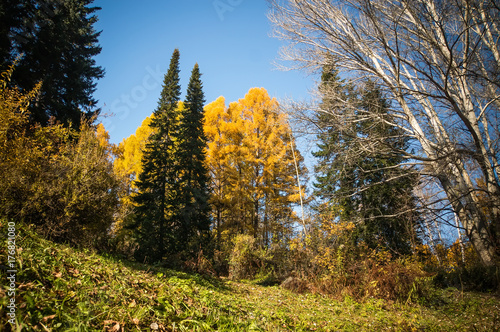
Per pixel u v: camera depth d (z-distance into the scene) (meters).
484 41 8.63
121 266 4.60
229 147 20.14
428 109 9.90
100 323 2.25
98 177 6.45
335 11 9.62
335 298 8.12
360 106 10.27
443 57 8.34
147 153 16.20
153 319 2.65
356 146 9.58
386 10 8.64
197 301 3.65
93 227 6.40
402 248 13.47
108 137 13.01
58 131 6.41
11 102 5.00
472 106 9.12
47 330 1.88
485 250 8.89
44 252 3.32
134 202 15.12
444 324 5.38
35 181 5.25
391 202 12.18
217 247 15.27
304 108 10.16
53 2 12.20
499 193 8.26
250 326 3.26
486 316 5.75
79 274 3.11
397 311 6.68
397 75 8.73
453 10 7.66
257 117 19.55
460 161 8.77
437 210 9.39
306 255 10.56
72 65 13.01
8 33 9.89
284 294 8.08
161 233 13.94
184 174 17.47
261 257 12.46
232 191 19.73
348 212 13.59
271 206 18.62
